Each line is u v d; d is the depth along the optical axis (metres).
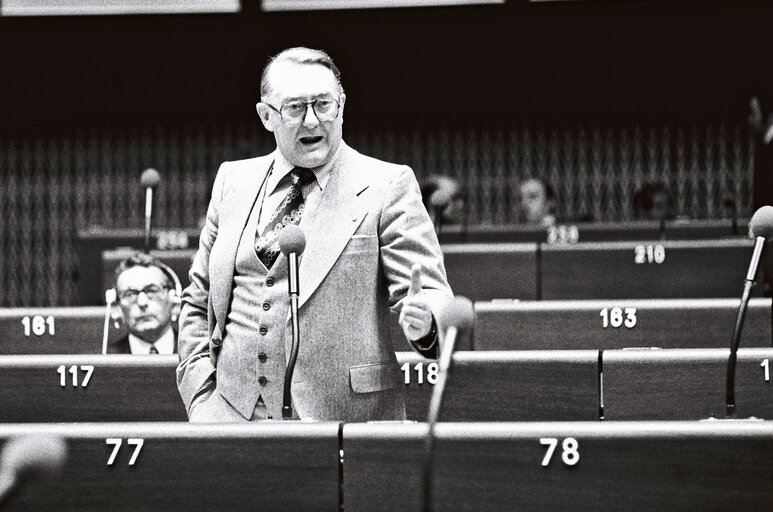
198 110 31.20
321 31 30.89
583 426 7.84
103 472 8.05
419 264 9.13
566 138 29.41
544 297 17.28
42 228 28.41
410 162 29.19
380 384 9.21
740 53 29.94
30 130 31.14
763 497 7.69
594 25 30.36
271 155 9.88
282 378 9.18
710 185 27.27
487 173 28.45
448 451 7.87
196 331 9.78
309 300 9.21
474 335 13.95
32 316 14.78
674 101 30.11
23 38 31.12
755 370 10.69
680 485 7.74
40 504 8.04
